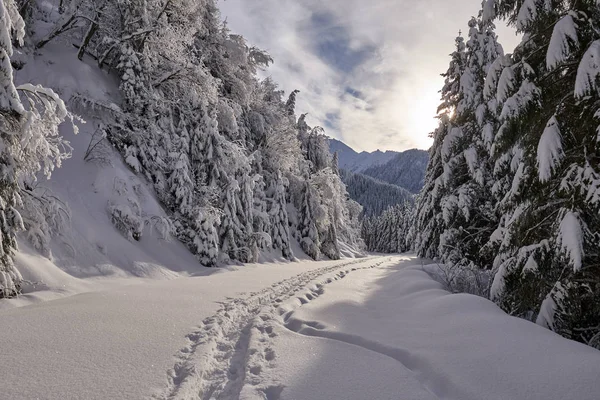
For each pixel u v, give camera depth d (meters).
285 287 9.91
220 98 20.73
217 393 3.36
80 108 13.43
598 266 5.56
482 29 16.23
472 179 15.00
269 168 28.73
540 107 6.45
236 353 4.47
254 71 27.95
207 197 16.33
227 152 18.42
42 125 6.48
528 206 6.74
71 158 12.04
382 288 10.54
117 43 14.95
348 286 10.69
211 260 15.16
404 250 81.06
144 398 3.00
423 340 4.86
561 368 3.58
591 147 5.64
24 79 12.60
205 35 23.17
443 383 3.56
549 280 6.11
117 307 6.06
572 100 6.07
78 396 2.95
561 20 5.82
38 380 3.18
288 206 32.47
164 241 13.89
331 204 36.38
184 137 17.00
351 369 3.85
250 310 6.87
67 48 15.19
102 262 10.02
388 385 3.45
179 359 3.92
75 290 7.75
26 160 6.73
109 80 15.84
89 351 3.95
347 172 180.38
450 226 15.30
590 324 5.73
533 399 3.11
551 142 5.75
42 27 14.98
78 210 10.83
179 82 17.61
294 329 5.73
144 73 15.73
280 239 26.25
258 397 3.15
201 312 6.13
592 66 5.25
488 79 7.75
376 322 6.18
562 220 5.52
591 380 3.29
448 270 11.24
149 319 5.42
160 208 14.40
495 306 6.33
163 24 15.48
